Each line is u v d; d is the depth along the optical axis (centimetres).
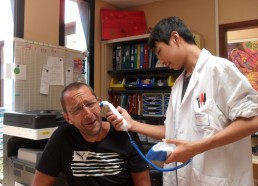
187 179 128
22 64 217
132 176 130
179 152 103
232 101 108
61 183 145
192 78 128
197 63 126
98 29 336
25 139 186
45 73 237
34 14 258
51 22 276
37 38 261
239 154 119
